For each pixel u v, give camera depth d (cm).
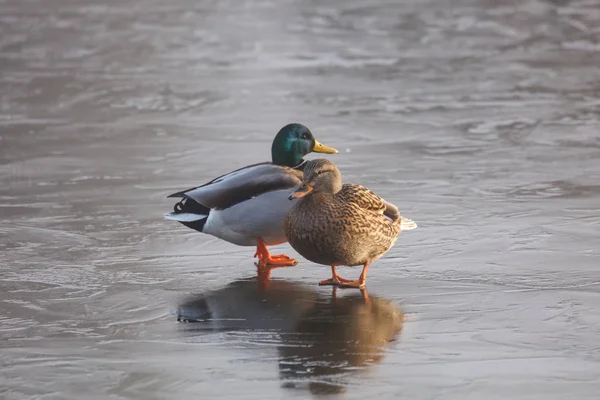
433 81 2383
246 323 947
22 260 1164
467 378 812
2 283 1075
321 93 2261
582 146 1756
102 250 1205
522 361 844
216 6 3572
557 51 2720
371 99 2198
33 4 3619
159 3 3666
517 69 2500
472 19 3225
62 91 2291
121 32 3072
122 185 1537
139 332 927
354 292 1036
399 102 2166
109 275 1106
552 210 1354
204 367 841
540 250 1170
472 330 916
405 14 3338
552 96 2198
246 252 1201
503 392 787
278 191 1099
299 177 1116
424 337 902
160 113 2073
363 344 888
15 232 1280
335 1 3619
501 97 2198
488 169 1611
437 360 848
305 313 973
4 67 2558
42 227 1305
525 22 3156
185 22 3253
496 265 1117
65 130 1930
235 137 1866
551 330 912
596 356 852
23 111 2095
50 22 3241
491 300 999
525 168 1611
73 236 1265
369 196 1024
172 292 1045
